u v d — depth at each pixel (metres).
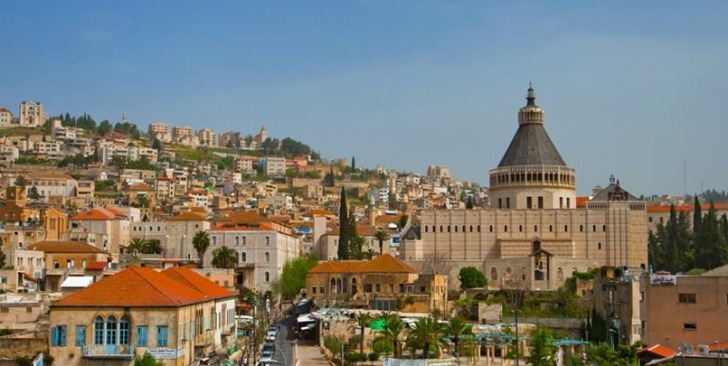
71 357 125.94
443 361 151.25
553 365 167.00
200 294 150.62
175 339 126.12
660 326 148.62
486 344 179.38
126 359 124.94
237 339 177.00
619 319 177.62
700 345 138.38
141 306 126.25
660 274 161.88
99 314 126.38
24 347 127.38
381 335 174.50
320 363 162.88
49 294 190.75
